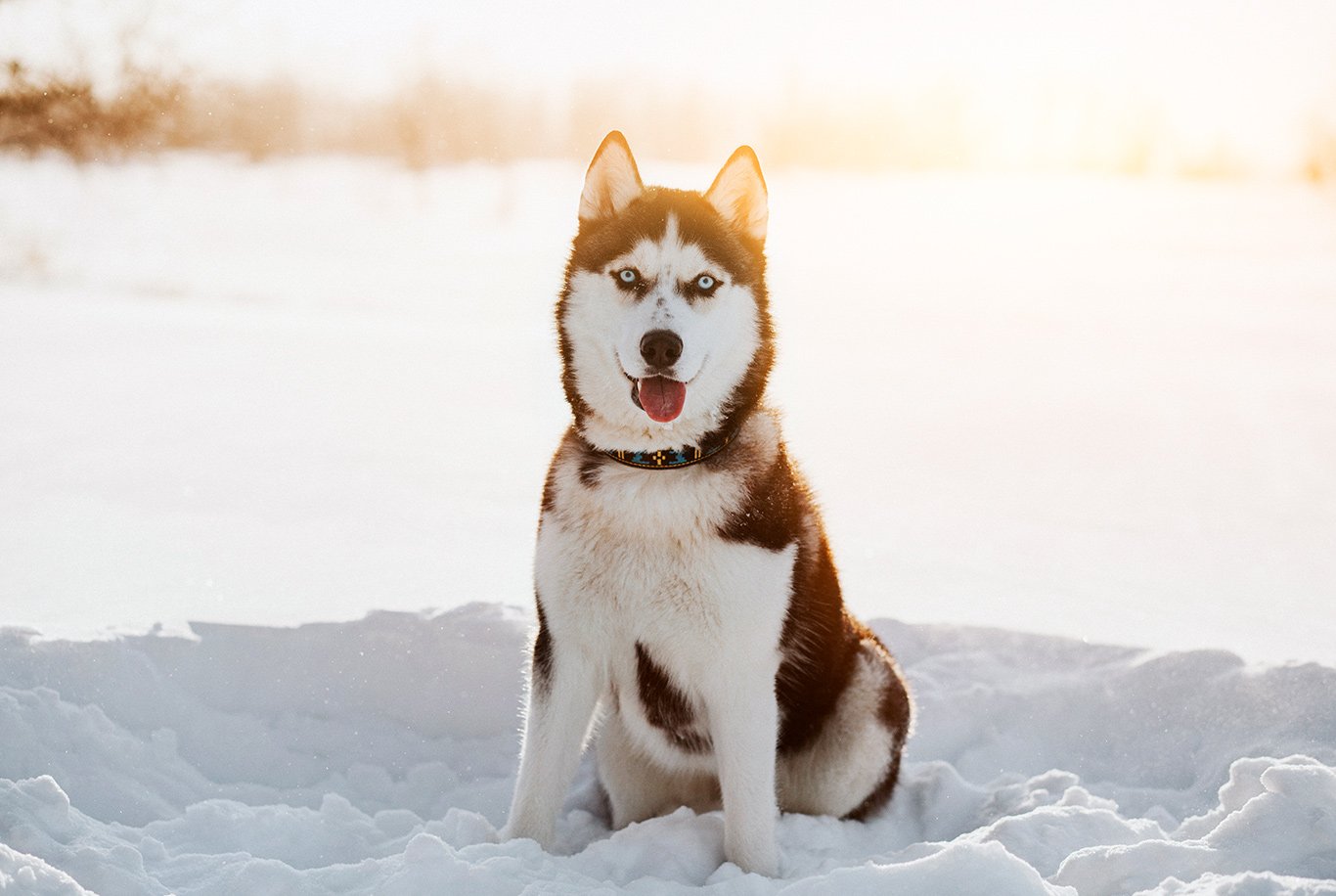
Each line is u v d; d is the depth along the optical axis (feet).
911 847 10.39
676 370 9.98
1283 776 9.53
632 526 10.12
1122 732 13.57
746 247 11.20
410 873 8.93
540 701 10.67
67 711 11.71
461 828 10.59
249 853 10.03
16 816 9.25
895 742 11.96
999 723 14.07
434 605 16.21
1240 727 12.85
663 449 10.28
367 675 14.23
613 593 10.32
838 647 11.56
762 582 10.11
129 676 13.04
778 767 11.94
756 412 11.10
